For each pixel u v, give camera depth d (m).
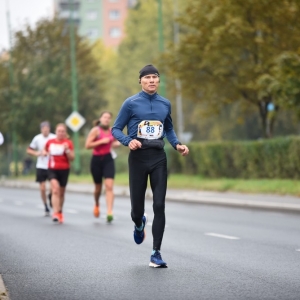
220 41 54.12
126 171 87.12
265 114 57.81
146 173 17.50
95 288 15.02
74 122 76.88
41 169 34.81
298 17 50.62
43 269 17.72
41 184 34.81
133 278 16.11
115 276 16.44
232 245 22.06
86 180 72.31
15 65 99.12
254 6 52.28
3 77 99.38
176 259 19.05
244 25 53.16
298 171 47.31
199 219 31.53
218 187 48.56
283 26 52.34
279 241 22.95
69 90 95.06
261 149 51.19
